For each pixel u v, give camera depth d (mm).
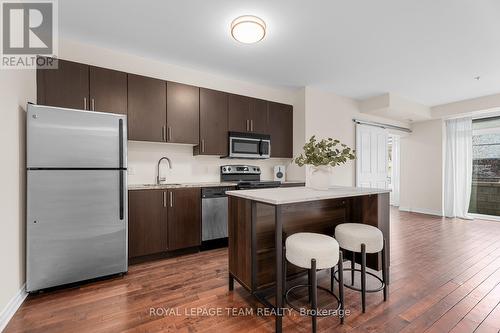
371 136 4961
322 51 2855
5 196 1656
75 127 2092
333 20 2244
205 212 3031
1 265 1580
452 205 5145
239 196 1837
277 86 4059
